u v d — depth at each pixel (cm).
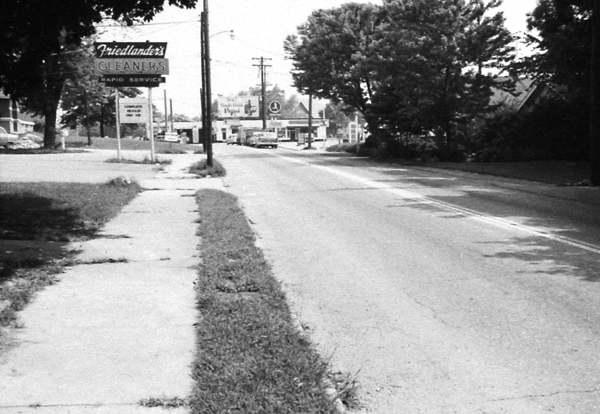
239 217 1433
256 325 639
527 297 788
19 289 785
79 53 4450
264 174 2825
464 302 775
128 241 1150
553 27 3073
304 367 529
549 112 3606
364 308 761
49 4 1181
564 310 732
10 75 1302
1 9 1154
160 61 3450
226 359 546
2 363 552
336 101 5328
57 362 555
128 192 1967
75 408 466
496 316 717
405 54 3703
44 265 926
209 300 734
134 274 895
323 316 733
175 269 928
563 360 586
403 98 3878
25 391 495
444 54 3622
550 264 955
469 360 592
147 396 486
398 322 706
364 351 620
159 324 664
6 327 651
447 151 3800
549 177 2508
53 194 1828
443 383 543
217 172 2789
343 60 5084
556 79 3181
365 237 1224
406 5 3728
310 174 2777
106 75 3409
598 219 1385
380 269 958
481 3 3731
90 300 755
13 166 3072
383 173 2802
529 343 631
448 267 957
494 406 498
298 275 932
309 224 1398
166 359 563
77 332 637
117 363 554
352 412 491
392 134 4153
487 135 3856
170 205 1702
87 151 4878
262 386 487
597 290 809
